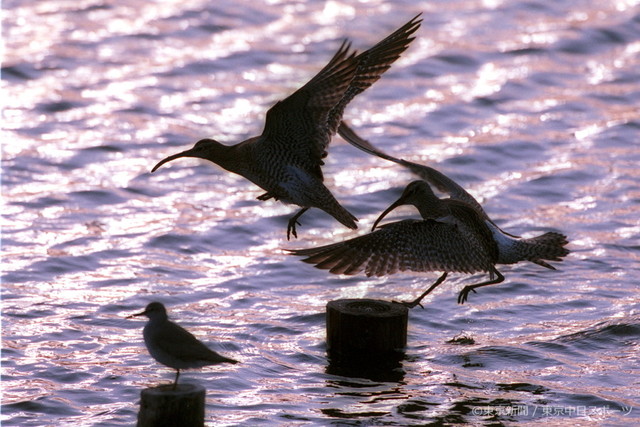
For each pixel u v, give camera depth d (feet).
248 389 41.16
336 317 44.50
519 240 36.29
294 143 37.35
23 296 50.49
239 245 58.59
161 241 58.39
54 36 95.91
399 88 86.38
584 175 69.31
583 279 53.72
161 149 73.31
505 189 66.90
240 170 38.73
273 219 62.49
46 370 42.50
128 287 52.24
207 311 49.52
